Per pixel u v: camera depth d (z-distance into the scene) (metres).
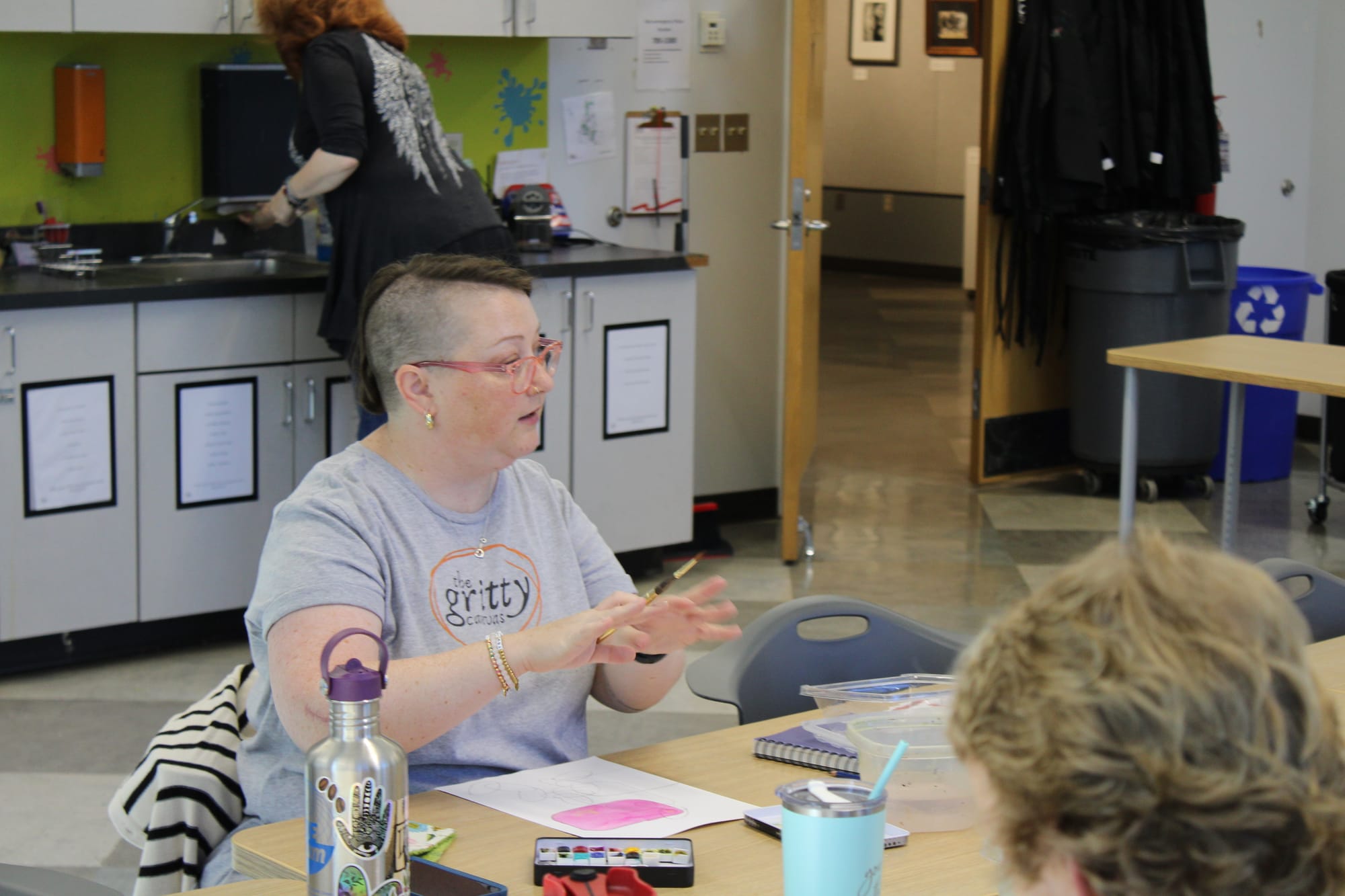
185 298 4.68
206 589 4.88
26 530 4.54
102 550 4.68
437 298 2.15
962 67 14.34
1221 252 6.63
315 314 4.94
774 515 6.75
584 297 5.36
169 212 5.39
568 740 2.25
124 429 4.65
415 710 1.92
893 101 14.84
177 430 4.75
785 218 6.55
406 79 4.86
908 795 1.78
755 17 6.34
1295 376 4.35
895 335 11.71
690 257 5.61
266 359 4.87
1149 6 6.97
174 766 2.32
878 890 1.39
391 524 2.16
